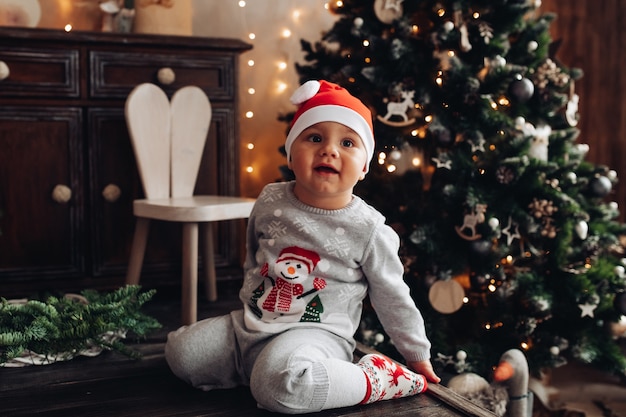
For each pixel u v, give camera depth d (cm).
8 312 156
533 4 214
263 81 288
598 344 210
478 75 209
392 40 207
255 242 146
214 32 279
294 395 120
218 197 220
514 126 203
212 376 139
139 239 205
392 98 212
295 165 132
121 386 143
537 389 224
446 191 198
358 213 135
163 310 217
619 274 212
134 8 248
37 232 216
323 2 295
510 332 205
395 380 130
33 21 240
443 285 201
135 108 210
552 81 218
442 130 201
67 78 214
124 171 224
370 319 204
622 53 303
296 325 131
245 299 139
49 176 216
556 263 209
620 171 303
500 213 202
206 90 232
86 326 156
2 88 207
